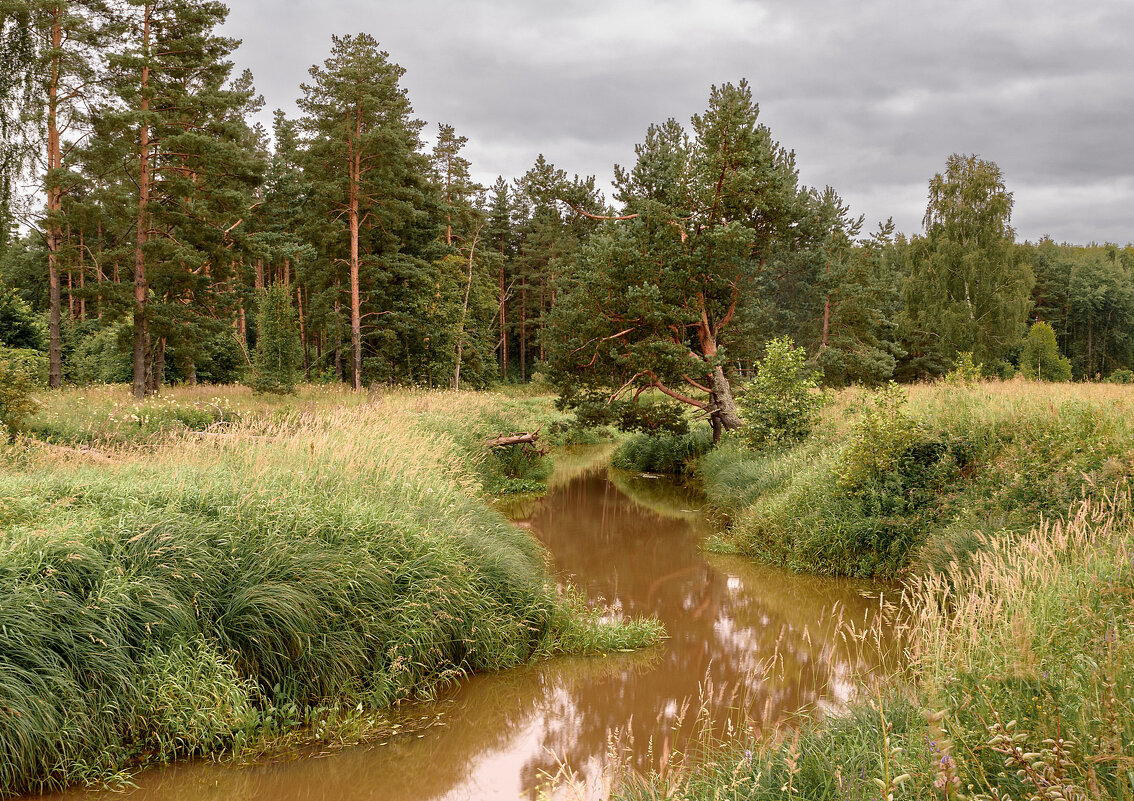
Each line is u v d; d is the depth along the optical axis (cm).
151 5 2278
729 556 1166
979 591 691
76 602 537
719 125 1861
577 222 2231
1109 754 245
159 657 548
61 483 725
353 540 720
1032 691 372
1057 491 796
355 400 2447
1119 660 350
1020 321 3984
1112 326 7144
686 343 2022
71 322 3900
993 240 4000
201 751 538
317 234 3077
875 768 361
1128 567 502
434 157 4925
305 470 875
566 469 2295
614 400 2027
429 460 1145
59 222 2200
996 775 293
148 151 2225
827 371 2928
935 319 4031
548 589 839
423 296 3488
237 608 602
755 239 1928
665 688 663
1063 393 1186
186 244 2400
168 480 766
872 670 657
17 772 470
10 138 2181
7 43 2161
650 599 945
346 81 2891
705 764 457
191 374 3216
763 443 1598
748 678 677
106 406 1716
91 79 2247
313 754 545
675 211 1930
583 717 610
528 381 6191
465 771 528
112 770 504
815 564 1045
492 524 979
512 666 716
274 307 2423
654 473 2189
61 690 500
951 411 1134
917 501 1017
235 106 2425
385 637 653
